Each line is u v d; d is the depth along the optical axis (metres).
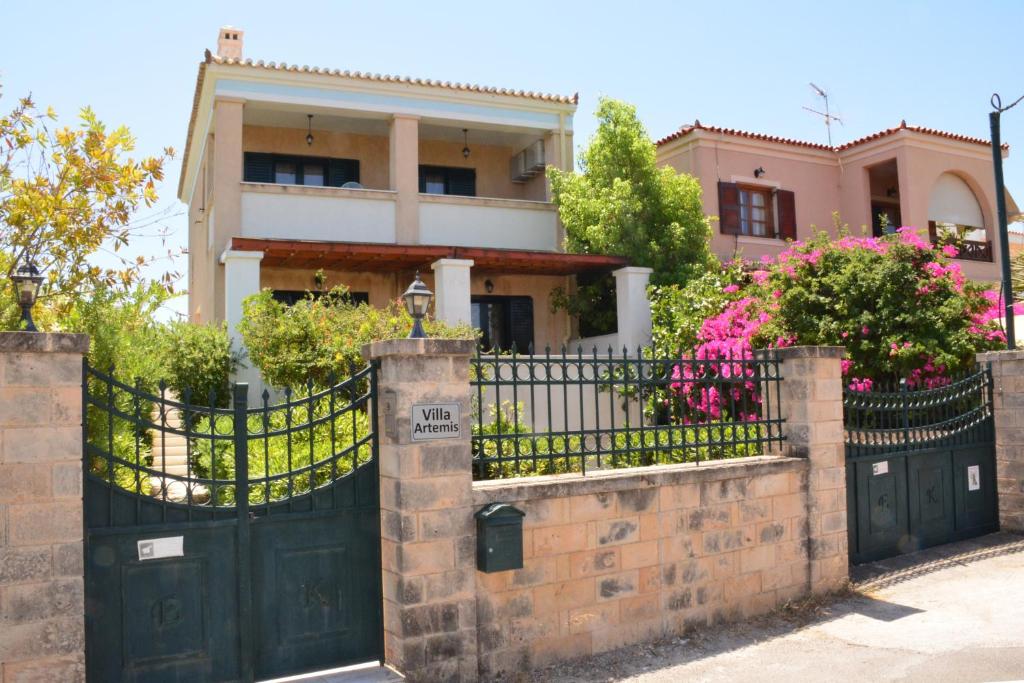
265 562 5.43
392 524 5.60
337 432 8.22
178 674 5.11
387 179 18.23
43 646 4.54
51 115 8.66
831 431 7.85
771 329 11.69
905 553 8.99
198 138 18.03
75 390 4.71
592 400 13.60
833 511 7.79
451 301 14.40
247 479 5.39
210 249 15.69
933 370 10.73
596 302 17.25
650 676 5.89
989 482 10.16
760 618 7.16
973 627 6.66
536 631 6.02
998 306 12.35
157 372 7.82
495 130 17.78
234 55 18.34
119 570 4.98
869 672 5.82
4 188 8.33
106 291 7.45
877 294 11.16
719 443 7.41
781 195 19.41
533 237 17.23
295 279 15.58
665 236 16.33
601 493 6.37
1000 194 11.88
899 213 21.72
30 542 4.54
